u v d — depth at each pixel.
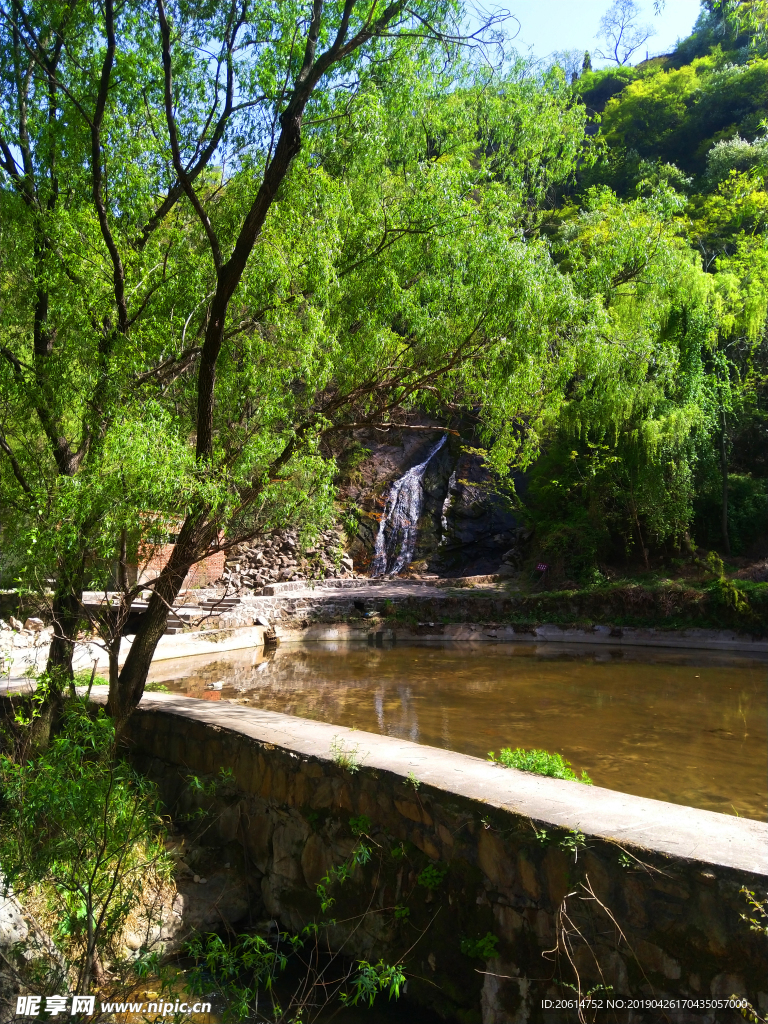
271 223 6.68
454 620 19.17
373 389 7.21
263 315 6.63
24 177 6.55
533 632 18.20
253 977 4.70
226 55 6.55
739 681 12.93
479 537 25.22
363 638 18.95
